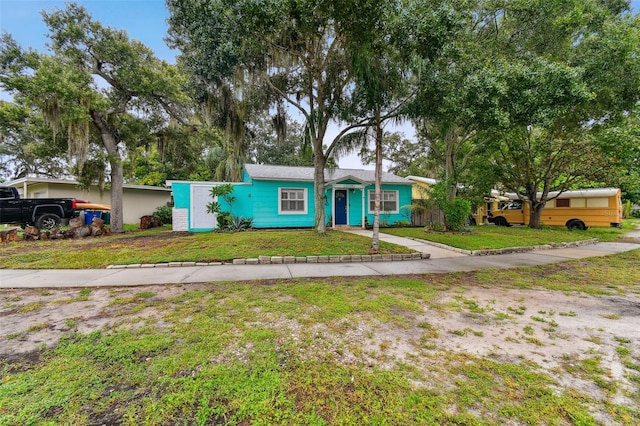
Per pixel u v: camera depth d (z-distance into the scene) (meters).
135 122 13.18
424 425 1.82
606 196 14.65
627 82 9.72
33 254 7.70
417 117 8.75
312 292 4.64
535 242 10.09
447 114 8.08
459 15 6.33
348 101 9.13
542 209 15.46
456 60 7.33
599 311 3.85
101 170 12.64
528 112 7.42
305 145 10.68
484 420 1.86
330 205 14.08
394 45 6.81
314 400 2.05
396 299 4.30
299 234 10.10
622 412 1.93
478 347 2.85
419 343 2.93
